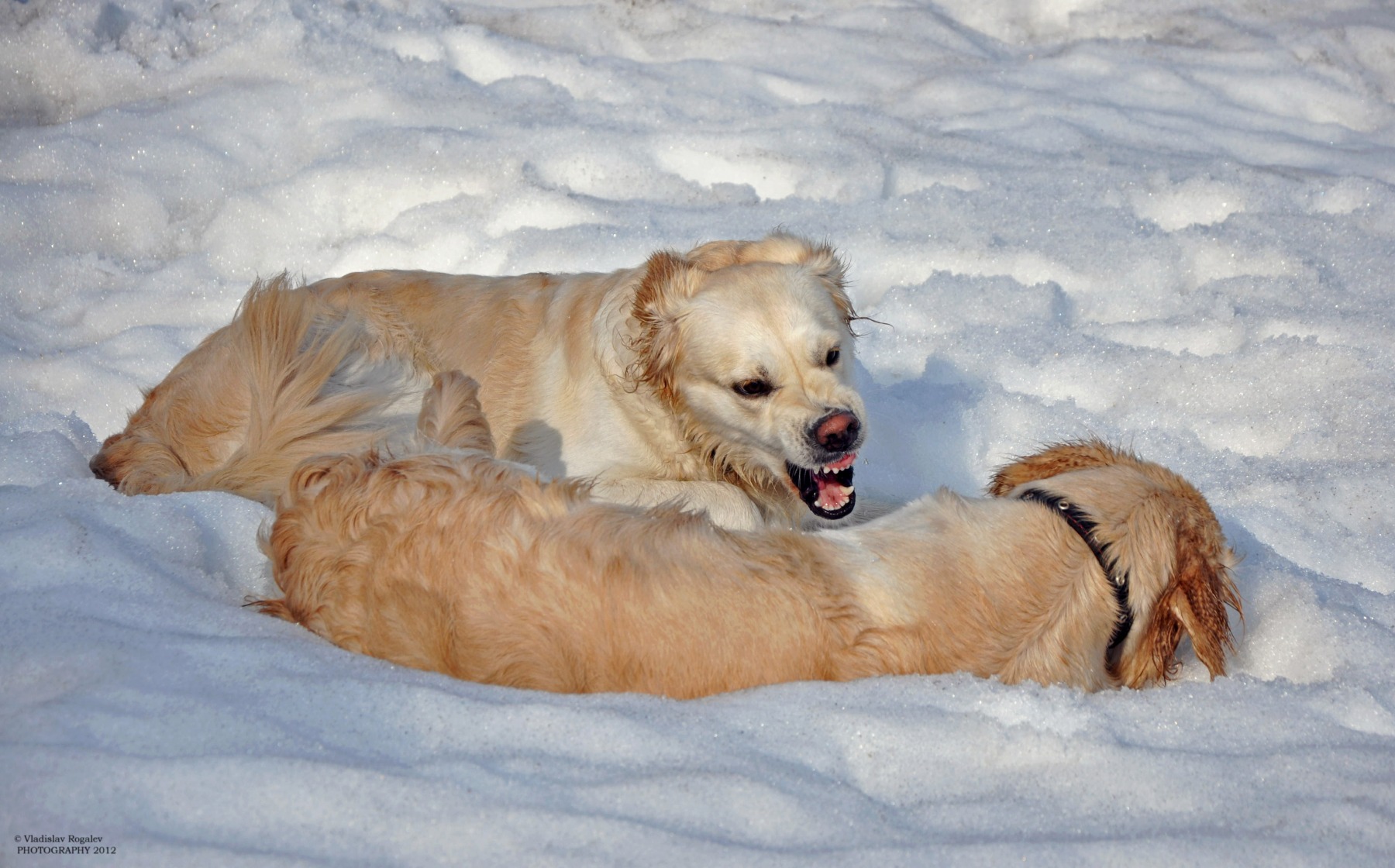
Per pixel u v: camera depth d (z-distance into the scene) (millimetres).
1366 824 2371
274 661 2725
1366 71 7770
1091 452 3553
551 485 3057
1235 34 8117
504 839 2166
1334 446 4395
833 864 2146
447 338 4637
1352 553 3781
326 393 4242
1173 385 4785
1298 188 6148
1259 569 3545
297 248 5984
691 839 2186
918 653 2977
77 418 4426
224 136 6594
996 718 2707
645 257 5570
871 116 6957
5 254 5723
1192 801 2465
